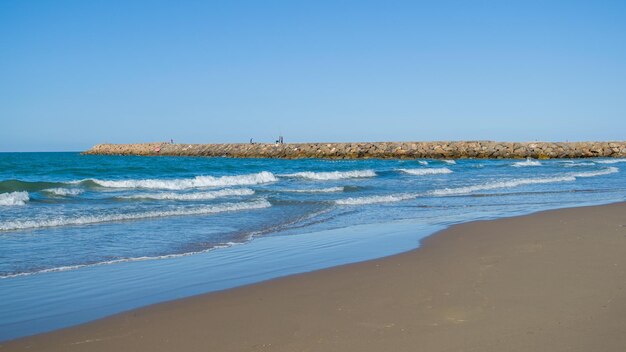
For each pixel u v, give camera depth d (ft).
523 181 79.30
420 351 13.08
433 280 19.80
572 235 29.45
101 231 34.60
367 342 13.75
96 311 17.10
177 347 13.80
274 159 214.69
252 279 20.98
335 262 23.95
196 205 48.32
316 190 65.72
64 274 22.59
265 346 13.69
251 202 49.88
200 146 268.62
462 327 14.65
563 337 13.73
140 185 72.38
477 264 22.33
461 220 38.60
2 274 22.67
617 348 12.96
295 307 16.97
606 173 103.96
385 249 27.04
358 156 221.87
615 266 21.48
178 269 23.38
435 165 153.89
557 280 19.35
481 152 220.84
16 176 98.27
